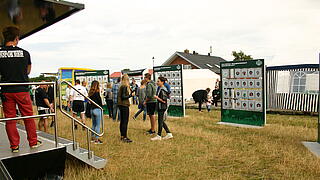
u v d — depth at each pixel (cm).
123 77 777
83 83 1034
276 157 616
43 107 843
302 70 1440
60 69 1858
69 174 487
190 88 2394
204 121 1178
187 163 583
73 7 442
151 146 723
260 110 1013
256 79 1020
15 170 399
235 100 1092
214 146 720
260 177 500
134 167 553
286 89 1495
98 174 507
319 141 720
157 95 812
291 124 1088
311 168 523
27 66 428
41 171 427
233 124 1077
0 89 420
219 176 506
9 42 414
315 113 1384
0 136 543
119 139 808
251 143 750
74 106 990
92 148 701
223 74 1127
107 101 1323
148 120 1202
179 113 1349
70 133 907
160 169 544
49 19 511
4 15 481
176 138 821
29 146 445
